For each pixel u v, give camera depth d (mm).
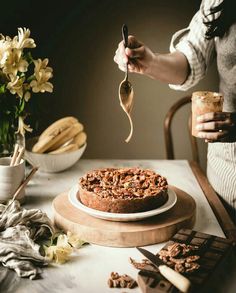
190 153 1644
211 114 913
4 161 1012
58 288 724
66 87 1537
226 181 1137
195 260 742
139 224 875
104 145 1611
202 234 833
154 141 1617
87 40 1505
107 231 846
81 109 1563
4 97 987
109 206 878
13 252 777
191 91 1575
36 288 724
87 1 1478
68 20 1484
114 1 1484
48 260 797
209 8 1062
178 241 808
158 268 710
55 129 1164
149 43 1522
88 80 1540
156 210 882
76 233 873
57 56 1508
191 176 1189
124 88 953
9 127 1005
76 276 757
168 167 1249
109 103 1567
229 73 1088
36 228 872
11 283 735
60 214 904
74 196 952
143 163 1274
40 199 1032
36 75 995
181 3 1498
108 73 1538
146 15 1501
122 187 927
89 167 1230
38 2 1458
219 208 1009
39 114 1544
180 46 1210
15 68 955
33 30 1476
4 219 864
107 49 1518
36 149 1145
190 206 961
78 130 1196
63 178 1151
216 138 924
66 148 1147
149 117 1592
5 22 1452
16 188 979
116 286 726
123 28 908
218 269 756
